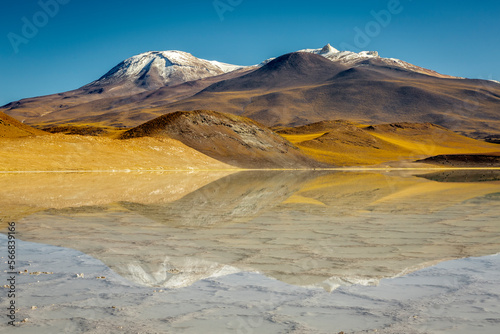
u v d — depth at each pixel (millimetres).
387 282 5043
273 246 7078
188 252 6598
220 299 4426
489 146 132125
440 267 5719
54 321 3842
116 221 9758
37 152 46031
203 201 14273
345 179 31344
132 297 4488
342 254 6488
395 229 8797
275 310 4113
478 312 4039
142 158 52969
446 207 12867
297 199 15172
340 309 4133
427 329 3656
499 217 10586
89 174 36156
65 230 8523
